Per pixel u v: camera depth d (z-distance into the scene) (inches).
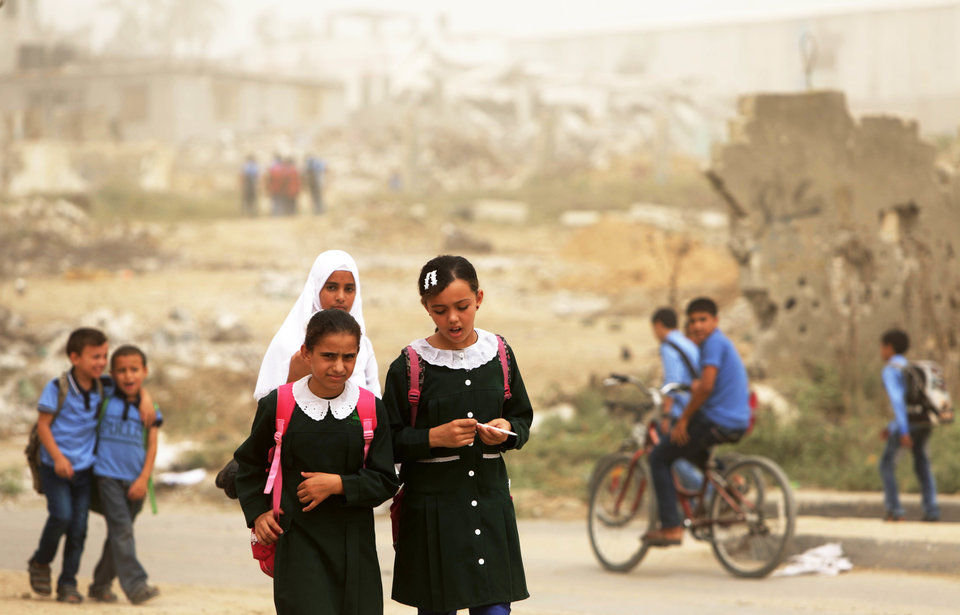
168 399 960.3
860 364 898.7
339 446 249.1
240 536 602.5
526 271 1784.0
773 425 778.2
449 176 3501.5
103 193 2423.7
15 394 969.5
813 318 935.0
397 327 1309.1
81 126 3538.4
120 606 395.9
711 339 496.7
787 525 481.7
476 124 4655.5
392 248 1980.8
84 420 408.8
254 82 3976.4
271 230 2114.9
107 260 1785.2
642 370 1031.0
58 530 408.8
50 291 1485.0
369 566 253.8
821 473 705.0
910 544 500.4
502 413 270.8
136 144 3142.2
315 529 249.1
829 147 943.7
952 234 1008.9
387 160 3612.2
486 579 259.0
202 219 2278.5
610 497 536.4
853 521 565.3
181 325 1229.1
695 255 1736.0
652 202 2687.0
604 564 523.2
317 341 245.4
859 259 947.3
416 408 264.7
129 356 413.1
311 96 4205.2
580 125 4566.9
